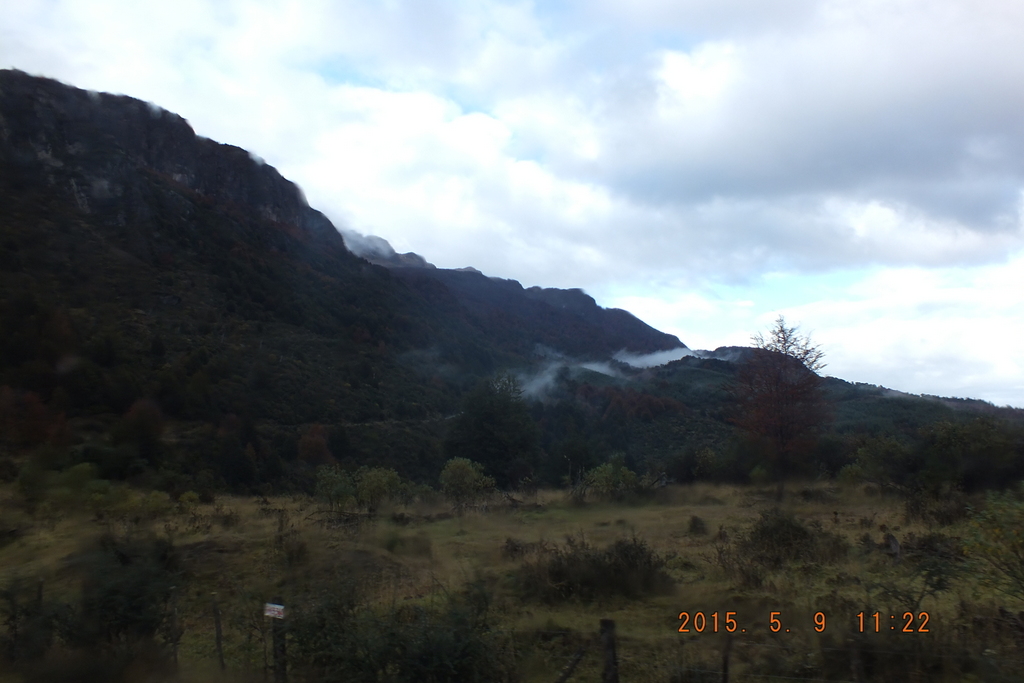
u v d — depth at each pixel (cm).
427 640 504
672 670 521
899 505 1510
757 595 712
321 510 1598
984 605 616
